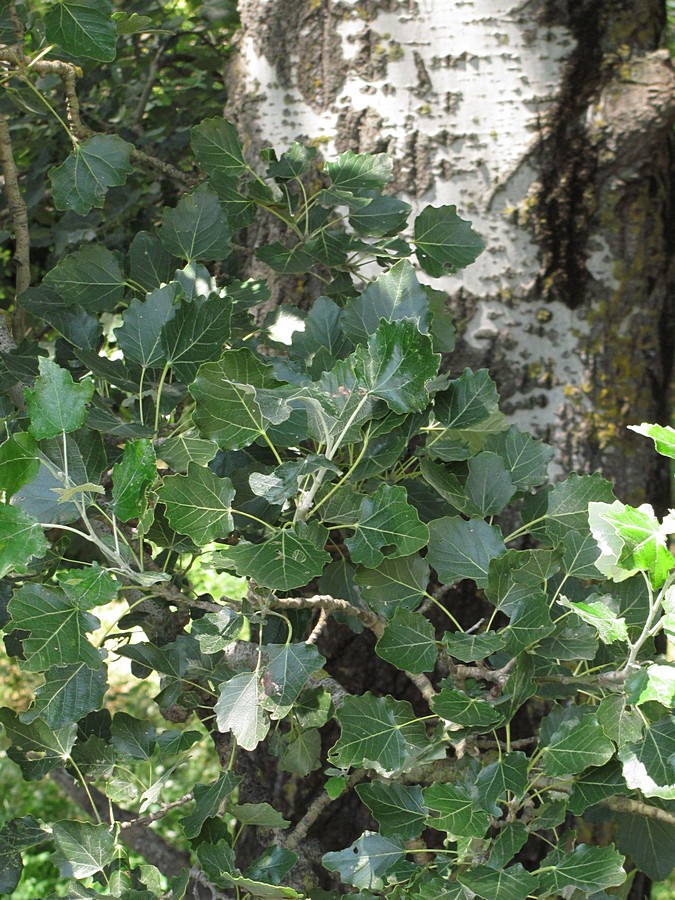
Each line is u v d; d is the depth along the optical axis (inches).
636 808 61.4
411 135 73.3
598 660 62.2
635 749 55.9
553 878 57.1
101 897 58.4
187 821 59.6
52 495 57.2
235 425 57.6
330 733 73.8
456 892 56.7
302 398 57.0
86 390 56.2
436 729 59.7
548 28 72.5
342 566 64.2
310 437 59.4
